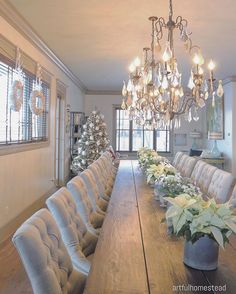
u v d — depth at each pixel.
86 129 7.41
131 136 9.71
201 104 3.49
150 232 1.84
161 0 3.18
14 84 3.50
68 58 5.63
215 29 4.01
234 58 5.51
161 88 3.43
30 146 4.50
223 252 1.53
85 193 2.40
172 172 2.84
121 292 1.14
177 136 9.60
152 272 1.31
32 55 4.46
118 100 9.62
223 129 7.87
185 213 1.30
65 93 6.89
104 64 6.09
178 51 4.99
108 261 1.42
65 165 7.15
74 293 1.54
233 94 7.31
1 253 3.20
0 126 3.52
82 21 3.77
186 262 1.37
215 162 7.61
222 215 1.28
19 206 4.08
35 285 1.18
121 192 3.06
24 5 3.31
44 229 1.35
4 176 3.57
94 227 2.50
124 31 4.11
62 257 1.45
